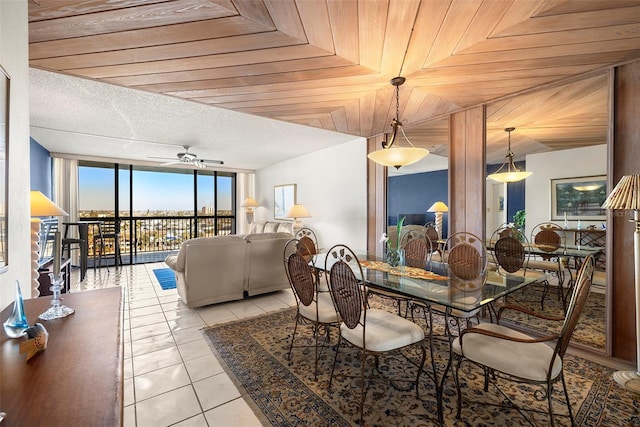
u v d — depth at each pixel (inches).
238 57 78.3
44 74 94.0
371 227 179.3
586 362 84.0
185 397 68.5
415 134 158.4
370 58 79.6
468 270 94.0
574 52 76.7
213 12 59.1
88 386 28.3
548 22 63.6
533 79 93.7
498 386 72.3
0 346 35.8
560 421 60.2
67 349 35.6
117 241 225.5
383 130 161.2
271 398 68.1
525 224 130.9
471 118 119.5
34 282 75.0
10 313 45.3
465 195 121.6
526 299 135.9
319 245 223.0
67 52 74.3
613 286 84.0
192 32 66.3
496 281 81.8
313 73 88.6
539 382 52.2
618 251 83.1
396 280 82.7
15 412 24.3
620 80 82.9
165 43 70.8
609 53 77.4
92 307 50.3
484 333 58.0
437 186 194.7
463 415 61.7
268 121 147.7
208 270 129.6
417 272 91.9
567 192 120.1
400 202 201.6
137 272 209.6
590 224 113.6
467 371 79.7
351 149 193.3
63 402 25.8
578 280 56.2
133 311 127.5
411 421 60.2
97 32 65.5
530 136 130.9
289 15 60.6
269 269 147.1
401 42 71.6
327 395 69.2
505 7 58.7
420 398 67.7
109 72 86.0
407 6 58.3
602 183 110.4
